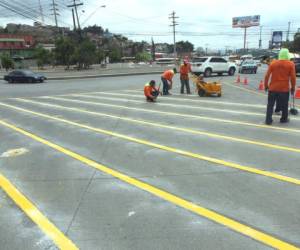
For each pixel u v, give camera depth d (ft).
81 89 75.97
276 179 16.94
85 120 35.22
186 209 14.14
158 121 33.01
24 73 115.85
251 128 28.35
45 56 229.25
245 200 14.73
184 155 21.45
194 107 41.19
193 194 15.56
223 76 108.88
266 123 29.76
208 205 14.40
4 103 54.54
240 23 374.02
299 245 11.34
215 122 31.48
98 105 46.52
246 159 20.20
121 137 26.91
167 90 55.57
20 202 15.53
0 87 98.17
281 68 28.32
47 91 75.10
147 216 13.66
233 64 112.88
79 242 12.03
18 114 41.93
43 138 27.94
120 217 13.67
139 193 15.92
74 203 15.15
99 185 17.11
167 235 12.23
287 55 28.37
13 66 235.61
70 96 61.11
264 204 14.29
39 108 46.52
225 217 13.33
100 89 73.51
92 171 19.24
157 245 11.63
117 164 20.24
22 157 22.68
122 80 104.99
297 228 12.37
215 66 107.86
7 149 24.97
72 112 41.24
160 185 16.75
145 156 21.56
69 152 23.31
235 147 22.84
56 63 215.10
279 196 15.01
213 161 20.04
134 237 12.18
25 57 326.03
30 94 69.51
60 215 14.10
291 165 18.92
